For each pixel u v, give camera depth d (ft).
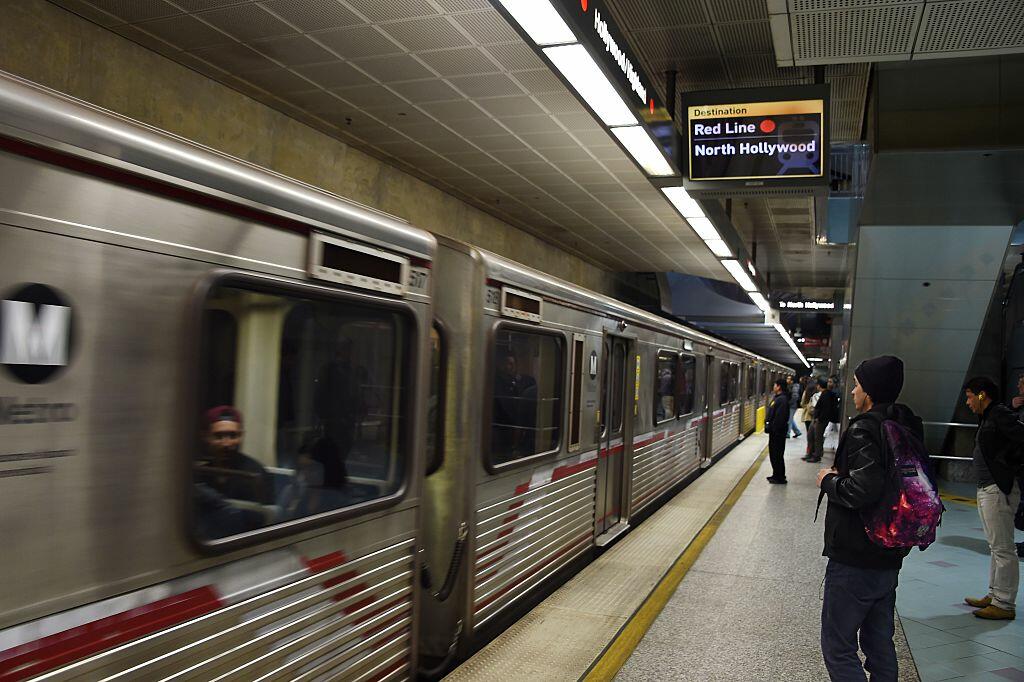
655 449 30.66
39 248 6.24
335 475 10.18
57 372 6.37
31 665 6.13
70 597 6.47
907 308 38.60
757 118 27.53
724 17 28.19
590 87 21.33
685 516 30.01
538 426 18.16
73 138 6.54
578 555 21.27
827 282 93.04
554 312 18.90
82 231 6.60
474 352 14.69
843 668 11.00
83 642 6.56
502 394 16.01
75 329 6.52
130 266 7.04
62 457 6.40
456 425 14.55
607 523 24.58
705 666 14.42
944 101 33.65
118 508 6.89
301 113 27.84
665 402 32.63
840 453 11.23
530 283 17.26
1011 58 32.96
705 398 44.47
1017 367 39.11
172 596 7.48
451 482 14.52
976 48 23.84
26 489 6.11
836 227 57.41
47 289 6.30
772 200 52.19
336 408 10.19
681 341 35.94
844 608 11.02
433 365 14.76
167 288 7.43
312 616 9.59
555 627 16.46
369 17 20.39
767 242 68.59
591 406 22.02
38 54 19.48
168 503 7.40
